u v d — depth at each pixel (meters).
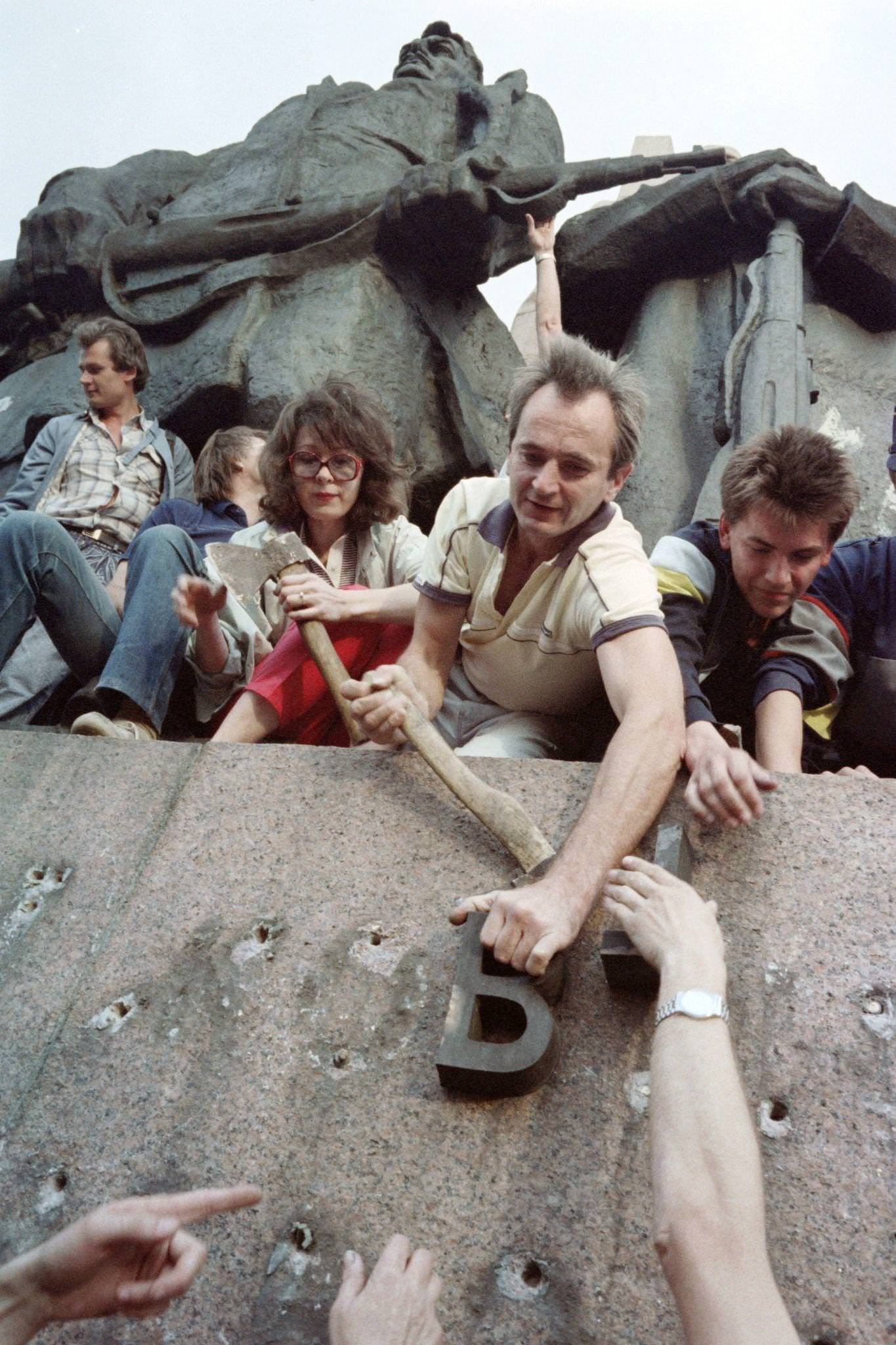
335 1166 2.17
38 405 5.59
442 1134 2.17
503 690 2.90
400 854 2.55
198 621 3.16
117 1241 1.66
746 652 2.96
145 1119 2.27
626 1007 2.26
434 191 5.46
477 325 5.70
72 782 2.81
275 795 2.69
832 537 2.83
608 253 5.72
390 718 2.58
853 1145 2.08
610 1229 2.04
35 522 3.37
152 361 5.60
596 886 2.29
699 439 5.12
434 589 2.85
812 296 5.43
